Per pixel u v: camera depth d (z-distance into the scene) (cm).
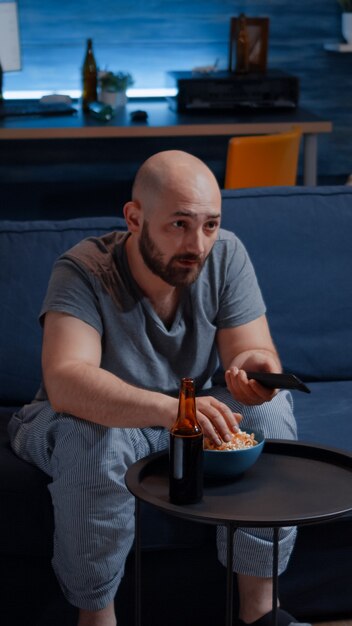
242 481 163
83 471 177
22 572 194
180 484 153
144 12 495
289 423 192
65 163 509
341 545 204
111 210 507
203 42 502
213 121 429
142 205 179
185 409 155
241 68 478
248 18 475
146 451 190
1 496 189
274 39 505
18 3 487
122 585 196
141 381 193
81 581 180
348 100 518
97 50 498
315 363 245
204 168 179
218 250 200
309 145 439
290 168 401
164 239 176
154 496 154
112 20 495
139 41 499
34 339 229
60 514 180
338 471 167
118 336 191
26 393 230
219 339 201
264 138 382
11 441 201
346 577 206
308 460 173
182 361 197
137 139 510
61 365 180
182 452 152
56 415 188
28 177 509
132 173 515
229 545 147
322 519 146
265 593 184
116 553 180
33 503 189
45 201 510
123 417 172
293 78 455
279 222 246
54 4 489
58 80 500
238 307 199
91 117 442
